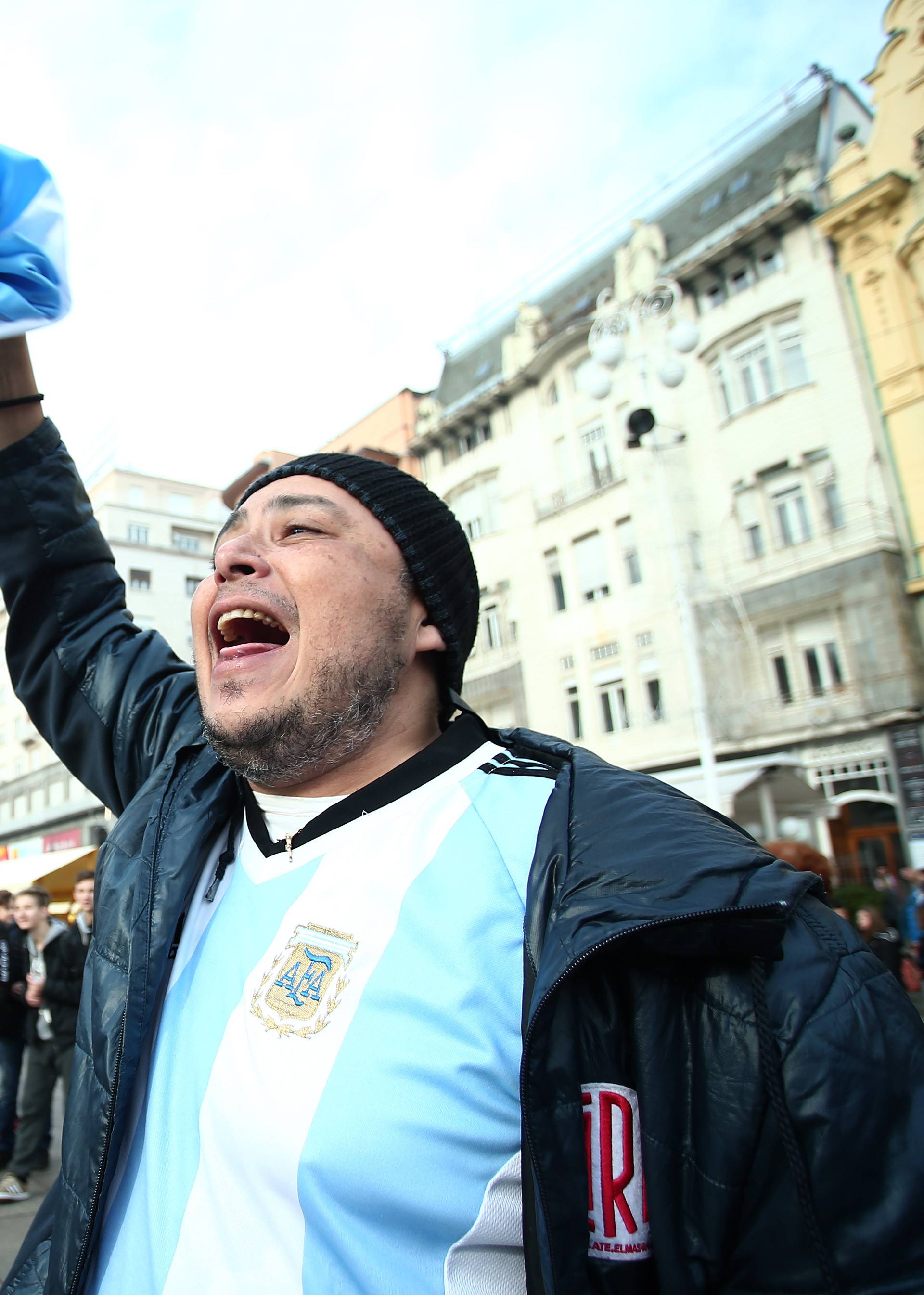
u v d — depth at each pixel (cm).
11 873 1443
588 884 73
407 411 2150
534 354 1847
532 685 1738
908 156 1362
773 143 1556
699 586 1495
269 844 98
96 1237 84
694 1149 65
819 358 1423
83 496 139
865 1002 65
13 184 99
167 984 96
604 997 71
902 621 1316
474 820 89
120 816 114
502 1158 71
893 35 1373
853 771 1352
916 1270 58
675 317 914
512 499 1833
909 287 1354
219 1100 79
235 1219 73
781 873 69
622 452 1634
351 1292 66
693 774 1111
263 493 105
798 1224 60
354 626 94
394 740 101
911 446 1335
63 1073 433
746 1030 65
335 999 78
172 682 130
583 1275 65
